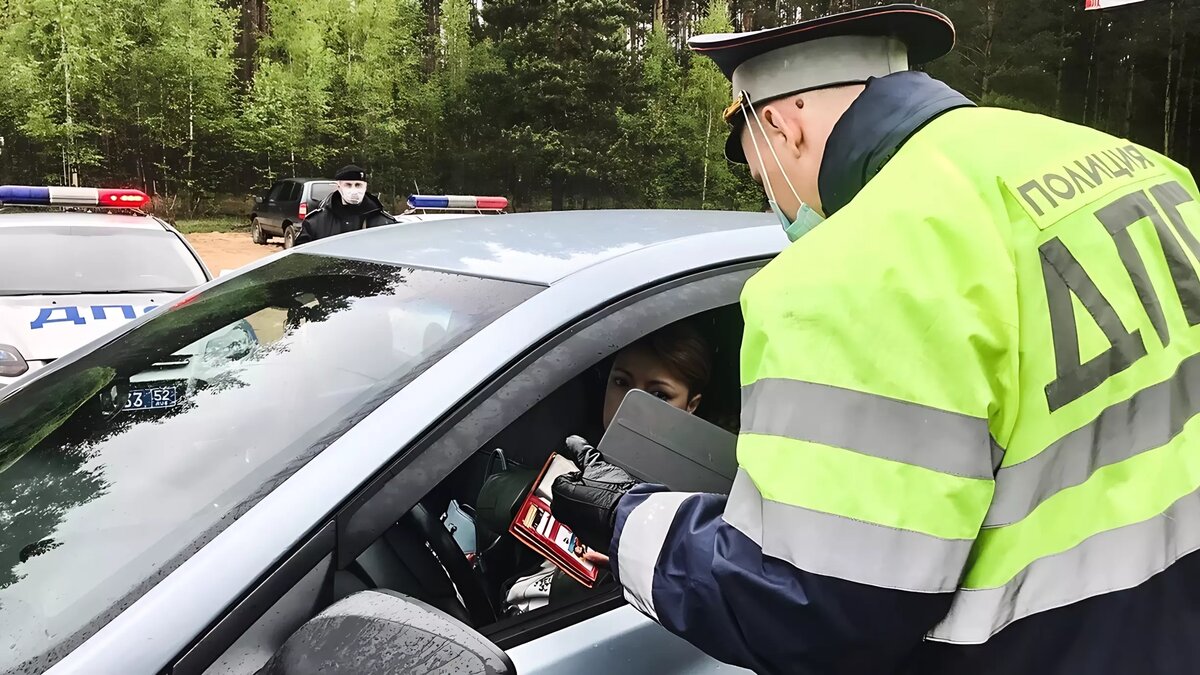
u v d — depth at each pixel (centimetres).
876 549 77
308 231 584
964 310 79
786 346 84
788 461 81
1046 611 82
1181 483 85
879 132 99
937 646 87
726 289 151
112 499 122
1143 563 83
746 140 119
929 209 84
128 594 100
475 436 113
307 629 89
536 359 123
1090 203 89
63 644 95
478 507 132
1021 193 86
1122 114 3400
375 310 148
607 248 153
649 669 121
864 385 80
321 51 2812
